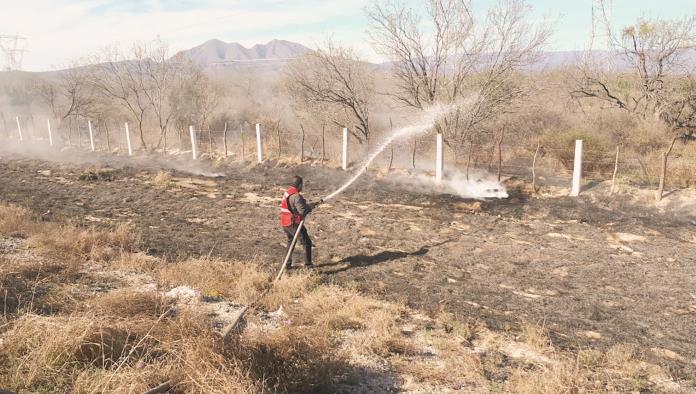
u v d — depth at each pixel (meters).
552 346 5.00
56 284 5.84
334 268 7.59
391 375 4.41
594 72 19.50
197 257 7.85
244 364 3.75
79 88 29.08
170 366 3.55
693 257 7.85
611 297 6.43
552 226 9.73
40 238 7.61
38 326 3.86
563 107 19.78
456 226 9.91
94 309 4.77
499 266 7.65
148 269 6.99
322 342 4.47
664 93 17.77
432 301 6.29
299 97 18.88
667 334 5.39
